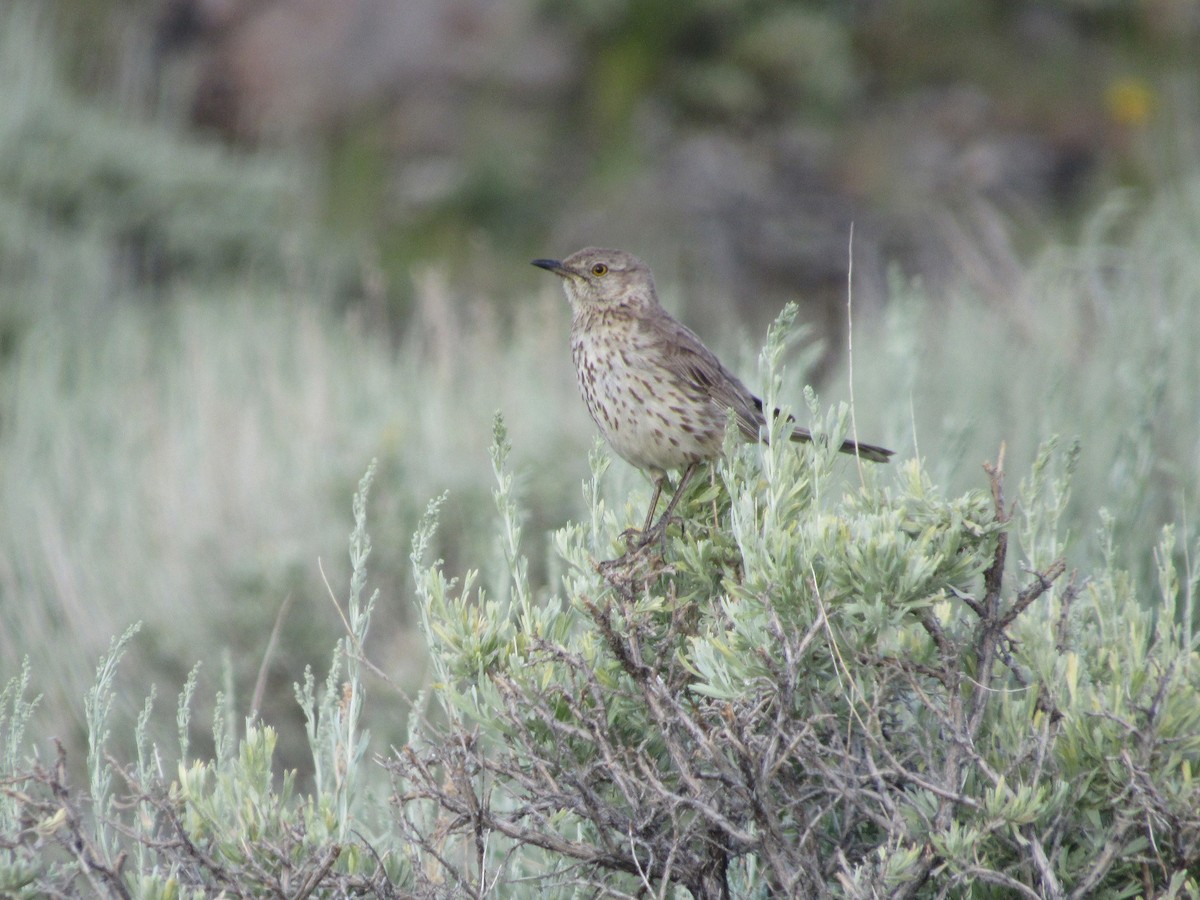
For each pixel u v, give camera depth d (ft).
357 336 55.77
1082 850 16.47
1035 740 16.66
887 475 28.73
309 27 91.50
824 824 18.26
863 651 16.89
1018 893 16.60
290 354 55.62
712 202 84.48
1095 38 93.56
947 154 86.84
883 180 85.20
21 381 52.95
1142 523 26.58
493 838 20.22
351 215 83.10
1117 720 16.03
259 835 17.25
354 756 19.24
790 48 90.99
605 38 92.84
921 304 41.32
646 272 27.78
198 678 33.83
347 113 89.10
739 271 81.35
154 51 88.84
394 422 42.78
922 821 16.56
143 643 34.65
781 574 16.81
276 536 38.60
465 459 43.01
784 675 16.39
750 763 15.85
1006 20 95.14
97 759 18.63
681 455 26.81
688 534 20.12
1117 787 16.46
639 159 87.10
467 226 83.46
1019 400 35.96
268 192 75.41
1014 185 84.28
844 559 16.57
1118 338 37.04
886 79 93.20
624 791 16.44
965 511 17.02
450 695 17.62
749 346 30.09
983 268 49.42
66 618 35.22
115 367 56.95
